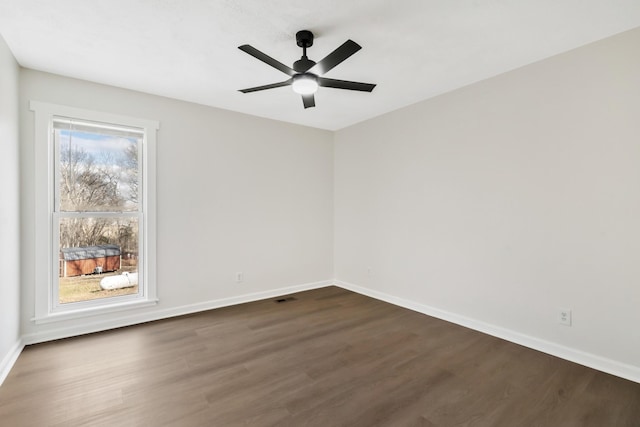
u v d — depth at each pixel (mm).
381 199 4223
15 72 2607
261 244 4238
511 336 2906
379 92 3402
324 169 4902
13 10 1991
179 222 3584
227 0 1910
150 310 3406
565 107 2557
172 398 2023
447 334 3066
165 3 1938
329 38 2346
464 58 2662
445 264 3461
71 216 3047
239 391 2107
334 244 5023
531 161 2762
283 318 3510
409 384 2195
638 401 2002
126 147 3344
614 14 2068
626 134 2270
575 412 1897
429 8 2000
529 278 2785
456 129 3330
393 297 4066
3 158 2303
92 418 1823
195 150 3688
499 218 2986
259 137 4207
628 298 2273
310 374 2326
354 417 1851
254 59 2658
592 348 2438
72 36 2303
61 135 2996
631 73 2242
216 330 3156
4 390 2092
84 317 3045
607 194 2357
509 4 1964
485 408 1937
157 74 2938
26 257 2771
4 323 2316
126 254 3355
